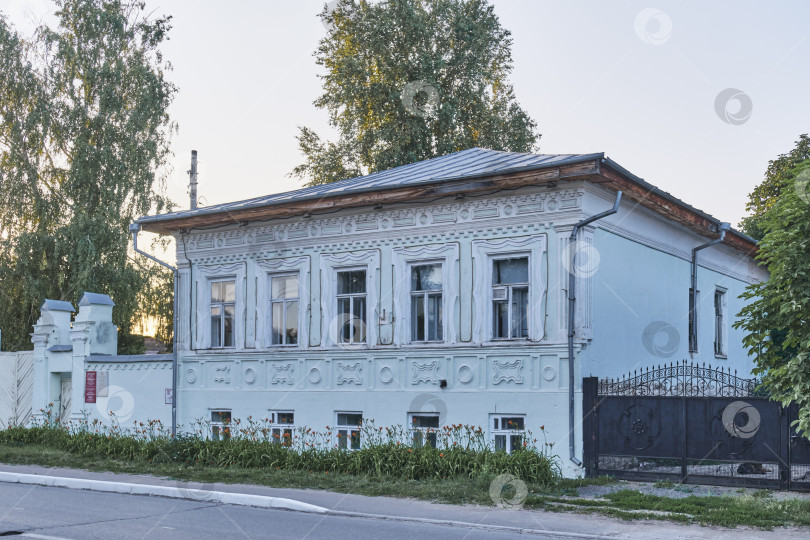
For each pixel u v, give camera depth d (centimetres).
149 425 2122
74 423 2325
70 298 3347
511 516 1175
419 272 1872
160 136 3669
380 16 3556
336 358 1953
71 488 1520
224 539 986
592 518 1160
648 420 1525
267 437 1847
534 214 1700
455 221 1808
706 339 2344
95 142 3566
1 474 1630
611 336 1753
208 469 1641
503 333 1745
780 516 1137
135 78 3616
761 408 1411
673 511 1187
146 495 1431
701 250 2333
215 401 2141
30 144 3475
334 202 1908
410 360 1844
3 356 2520
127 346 3616
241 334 2119
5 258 3350
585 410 1599
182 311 2234
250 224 2130
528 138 3931
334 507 1249
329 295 1981
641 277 1916
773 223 1301
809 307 1248
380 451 1589
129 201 3544
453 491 1339
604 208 1738
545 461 1470
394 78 3584
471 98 3700
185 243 2253
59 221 3462
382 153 3522
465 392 1759
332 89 3656
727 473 1559
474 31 3647
